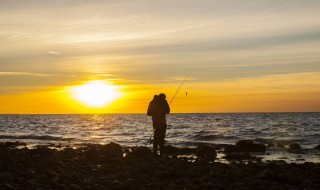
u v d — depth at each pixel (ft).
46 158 49.83
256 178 32.91
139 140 103.24
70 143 90.99
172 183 31.63
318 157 59.67
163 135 50.47
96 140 105.19
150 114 50.39
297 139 100.27
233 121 259.80
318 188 29.45
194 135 117.19
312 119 285.43
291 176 32.53
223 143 90.53
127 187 29.48
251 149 68.69
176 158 50.93
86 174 36.70
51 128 185.47
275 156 61.26
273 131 136.36
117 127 191.31
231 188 29.45
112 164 44.75
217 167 40.45
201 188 29.37
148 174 36.40
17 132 153.17
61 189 28.22
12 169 36.47
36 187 27.73
